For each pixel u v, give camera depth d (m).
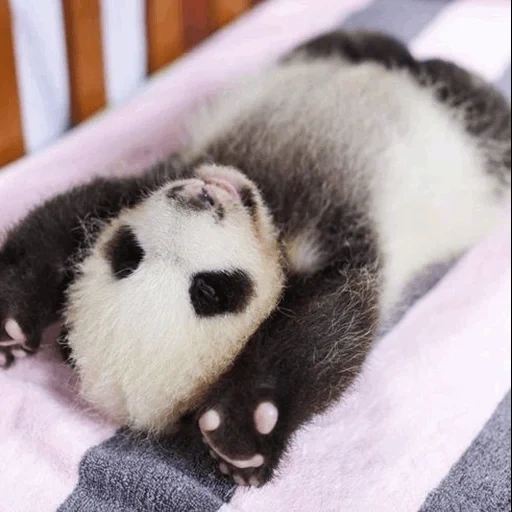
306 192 0.91
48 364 0.88
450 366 0.91
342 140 0.93
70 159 0.97
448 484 0.86
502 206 0.99
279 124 0.94
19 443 0.85
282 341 0.86
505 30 1.07
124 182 0.91
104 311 0.85
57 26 0.97
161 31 1.04
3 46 0.94
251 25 1.08
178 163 0.93
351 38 1.02
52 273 0.88
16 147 0.98
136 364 0.84
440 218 0.95
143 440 0.86
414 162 0.94
